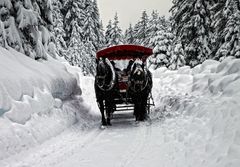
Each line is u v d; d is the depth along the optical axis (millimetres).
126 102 12281
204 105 9000
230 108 6773
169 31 40375
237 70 11109
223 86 10203
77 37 41719
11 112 8195
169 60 39781
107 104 11641
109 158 7184
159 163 6473
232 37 22922
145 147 7922
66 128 10570
